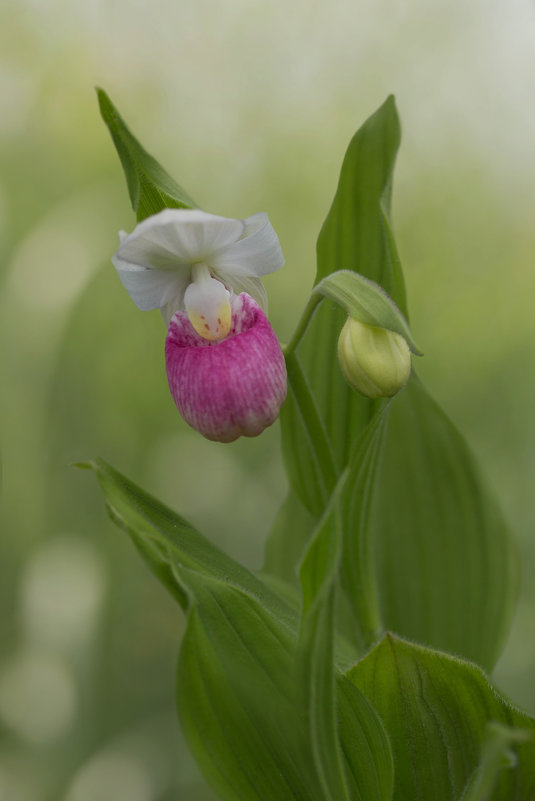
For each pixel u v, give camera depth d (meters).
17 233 1.31
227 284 0.68
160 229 0.65
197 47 1.41
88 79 1.39
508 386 1.27
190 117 1.42
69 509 1.11
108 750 0.93
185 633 0.63
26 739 0.89
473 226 1.38
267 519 1.17
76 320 1.20
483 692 0.64
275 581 0.74
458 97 1.40
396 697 0.65
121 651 1.03
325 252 0.69
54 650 0.91
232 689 0.64
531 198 1.39
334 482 0.67
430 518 0.75
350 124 1.40
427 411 0.74
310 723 0.61
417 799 0.66
